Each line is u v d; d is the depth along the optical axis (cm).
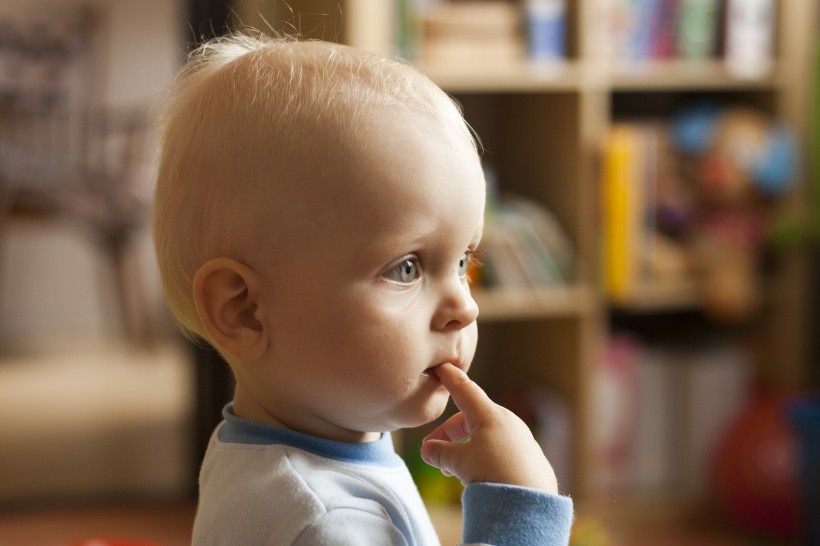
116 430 388
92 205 492
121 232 500
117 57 514
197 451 321
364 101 81
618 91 313
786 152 282
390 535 81
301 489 80
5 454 358
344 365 80
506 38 264
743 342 305
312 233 79
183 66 100
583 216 271
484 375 312
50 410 413
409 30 254
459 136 82
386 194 78
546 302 270
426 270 81
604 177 270
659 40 284
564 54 271
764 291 300
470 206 81
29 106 499
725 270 283
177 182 85
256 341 82
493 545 76
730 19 289
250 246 81
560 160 279
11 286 522
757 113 300
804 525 254
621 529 279
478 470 80
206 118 84
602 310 276
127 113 509
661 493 292
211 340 88
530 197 292
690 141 283
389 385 80
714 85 288
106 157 499
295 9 232
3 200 480
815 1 291
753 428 279
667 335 315
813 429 247
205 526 84
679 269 282
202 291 82
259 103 82
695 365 293
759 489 272
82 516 303
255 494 81
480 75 259
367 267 79
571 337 279
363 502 81
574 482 281
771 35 293
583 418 278
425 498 260
